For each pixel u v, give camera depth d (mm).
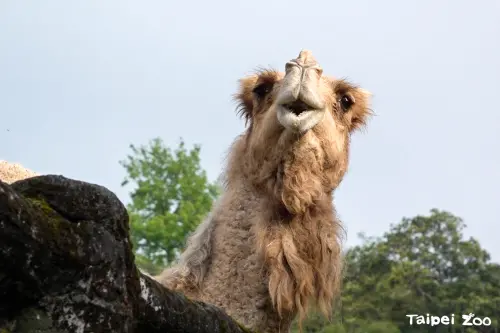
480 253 34688
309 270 6027
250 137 6461
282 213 6129
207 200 32500
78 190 3188
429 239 35156
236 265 6012
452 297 32156
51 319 3100
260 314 5941
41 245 2998
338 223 6352
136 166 32781
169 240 29594
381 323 27203
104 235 3213
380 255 33750
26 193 3139
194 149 33031
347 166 6801
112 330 3227
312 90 5836
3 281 2992
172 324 3637
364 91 7027
